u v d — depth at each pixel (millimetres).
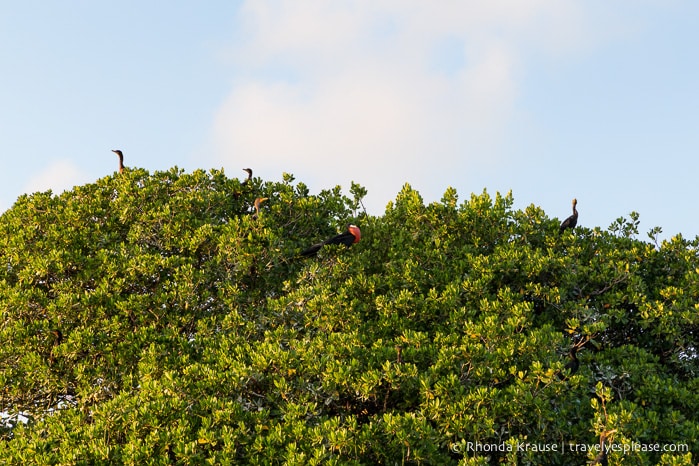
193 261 76062
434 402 53250
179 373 61031
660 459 54719
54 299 72438
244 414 52906
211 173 87312
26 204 84875
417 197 83812
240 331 66375
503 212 81750
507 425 54250
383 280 72375
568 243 78500
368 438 49812
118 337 67250
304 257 76125
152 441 50312
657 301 70688
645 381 62031
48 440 53312
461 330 64000
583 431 54531
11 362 68562
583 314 68312
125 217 80562
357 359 57625
